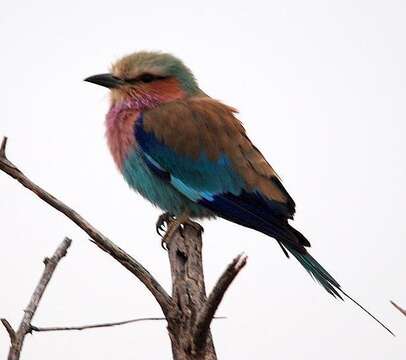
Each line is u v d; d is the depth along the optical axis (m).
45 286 6.53
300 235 11.13
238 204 11.80
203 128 12.20
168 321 7.17
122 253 7.24
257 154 12.21
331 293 10.47
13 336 6.14
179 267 8.66
